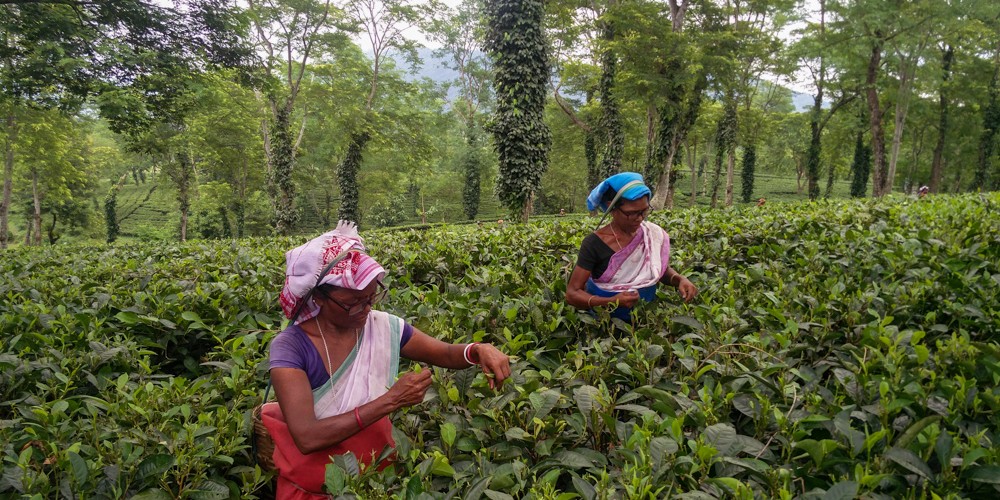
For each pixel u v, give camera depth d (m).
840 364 2.28
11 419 2.53
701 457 1.64
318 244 1.85
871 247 4.03
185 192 44.62
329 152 43.62
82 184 49.16
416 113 36.34
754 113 42.56
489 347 2.12
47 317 3.71
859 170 45.41
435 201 64.25
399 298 3.88
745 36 27.59
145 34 12.65
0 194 50.66
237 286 4.57
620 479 1.62
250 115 34.19
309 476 1.90
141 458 2.08
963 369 2.03
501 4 14.90
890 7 27.69
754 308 2.95
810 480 1.62
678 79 24.05
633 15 23.27
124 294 4.48
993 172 43.81
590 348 2.75
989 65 36.97
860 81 36.47
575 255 4.81
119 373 3.10
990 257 3.52
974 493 1.52
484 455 1.93
